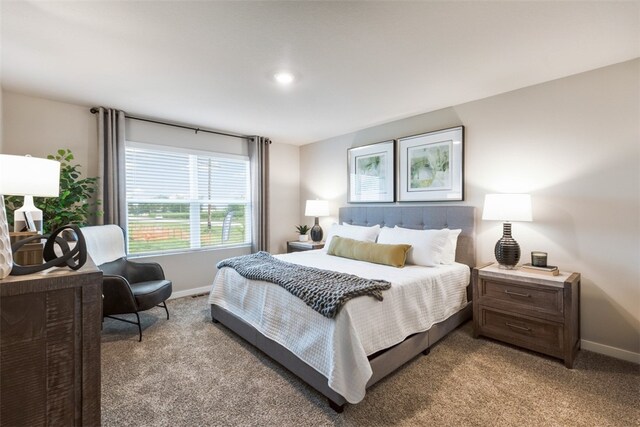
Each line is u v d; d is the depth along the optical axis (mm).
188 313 3340
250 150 4633
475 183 3145
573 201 2545
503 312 2523
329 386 1688
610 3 1626
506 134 2920
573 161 2541
